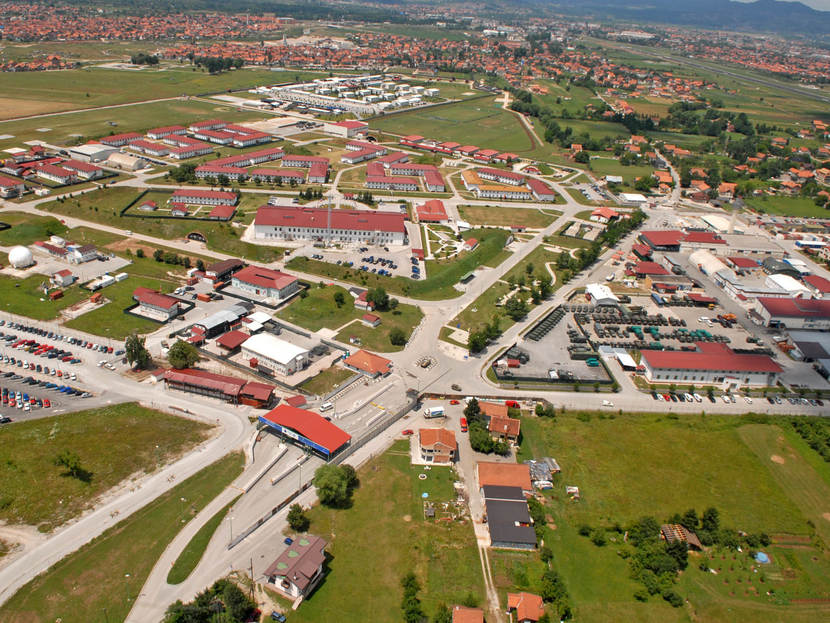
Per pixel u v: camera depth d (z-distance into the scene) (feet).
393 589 326.65
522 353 568.00
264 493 383.45
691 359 549.54
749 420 495.00
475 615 303.89
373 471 412.36
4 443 403.54
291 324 590.14
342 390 495.41
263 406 466.29
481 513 384.88
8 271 648.79
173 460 403.95
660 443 461.78
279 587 319.88
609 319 646.74
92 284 627.87
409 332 596.29
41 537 337.93
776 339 629.51
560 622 314.35
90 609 299.38
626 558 358.43
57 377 481.05
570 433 467.11
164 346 526.98
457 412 483.10
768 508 403.75
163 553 334.44
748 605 332.39
